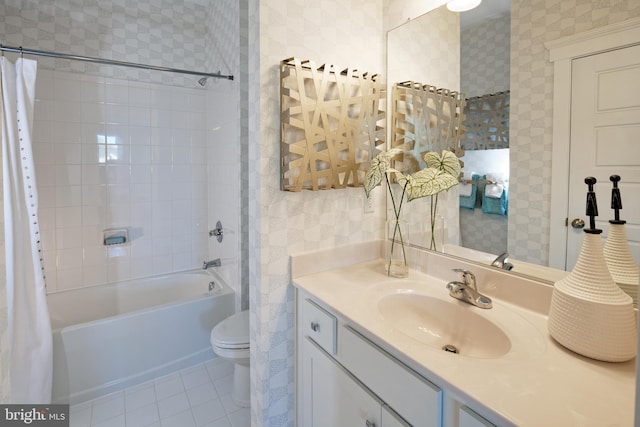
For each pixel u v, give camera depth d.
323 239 1.47
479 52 1.21
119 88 2.41
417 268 1.46
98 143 2.37
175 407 1.80
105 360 1.90
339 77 1.38
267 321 1.35
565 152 1.00
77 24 2.26
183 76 2.65
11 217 1.53
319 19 1.38
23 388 1.58
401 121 1.53
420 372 0.79
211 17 2.59
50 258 2.27
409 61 1.48
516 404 0.64
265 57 1.26
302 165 1.31
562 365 0.76
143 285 2.53
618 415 0.61
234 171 2.25
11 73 1.57
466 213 1.28
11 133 1.55
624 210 0.88
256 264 1.36
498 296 1.15
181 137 2.68
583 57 0.95
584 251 0.83
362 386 1.00
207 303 2.23
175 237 2.71
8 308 1.53
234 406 1.81
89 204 2.37
